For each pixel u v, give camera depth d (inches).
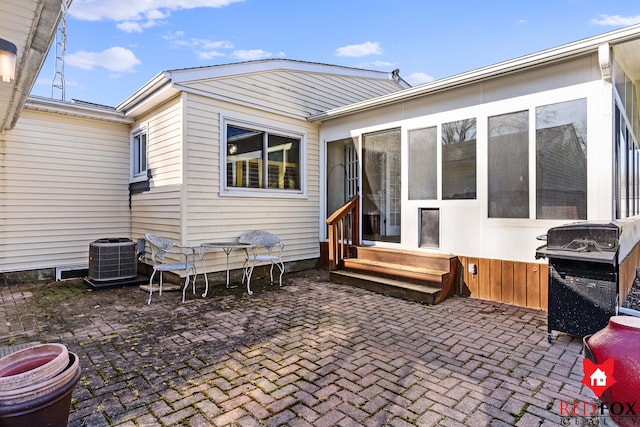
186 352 120.1
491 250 185.2
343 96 304.0
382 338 132.4
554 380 100.5
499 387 96.7
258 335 135.6
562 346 124.5
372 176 244.8
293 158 270.1
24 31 106.7
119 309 170.2
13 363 70.3
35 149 231.3
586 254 117.5
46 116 235.5
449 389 95.8
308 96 276.1
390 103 226.8
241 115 233.8
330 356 116.7
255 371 106.3
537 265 169.8
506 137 180.4
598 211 153.6
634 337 71.1
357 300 186.2
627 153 198.8
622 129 180.4
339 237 264.1
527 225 173.2
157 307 173.6
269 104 249.6
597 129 153.9
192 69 207.9
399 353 119.0
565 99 162.2
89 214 254.5
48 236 237.1
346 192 272.2
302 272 267.4
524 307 172.6
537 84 170.4
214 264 221.1
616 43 143.3
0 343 128.0
